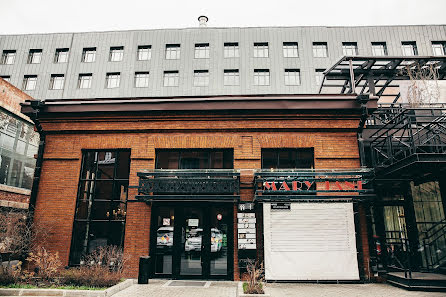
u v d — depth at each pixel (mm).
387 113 10562
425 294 7102
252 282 7027
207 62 31656
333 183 9016
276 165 9547
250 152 9461
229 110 9555
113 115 9844
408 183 9469
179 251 9008
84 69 32438
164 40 32531
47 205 9344
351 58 10500
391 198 9500
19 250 8359
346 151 9391
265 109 9438
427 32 31188
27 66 32969
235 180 8469
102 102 9742
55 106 9828
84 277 7449
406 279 7691
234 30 32500
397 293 7211
